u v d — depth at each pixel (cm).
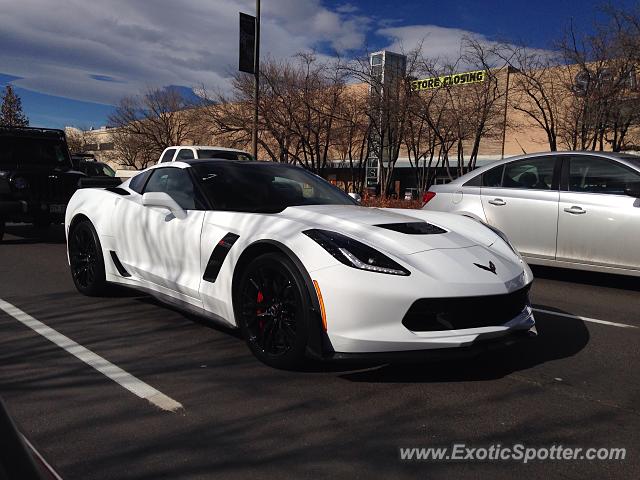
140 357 403
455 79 1645
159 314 520
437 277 339
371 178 2636
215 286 411
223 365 388
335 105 1842
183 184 488
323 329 339
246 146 2292
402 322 331
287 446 278
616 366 402
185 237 443
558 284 714
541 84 1518
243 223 404
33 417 305
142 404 324
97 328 474
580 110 1390
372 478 250
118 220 527
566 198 675
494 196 737
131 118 3356
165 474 250
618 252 636
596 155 670
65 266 791
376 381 363
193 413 313
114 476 248
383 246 356
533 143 2311
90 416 307
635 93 1266
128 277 526
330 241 352
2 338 445
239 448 275
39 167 1082
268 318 375
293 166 548
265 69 1916
